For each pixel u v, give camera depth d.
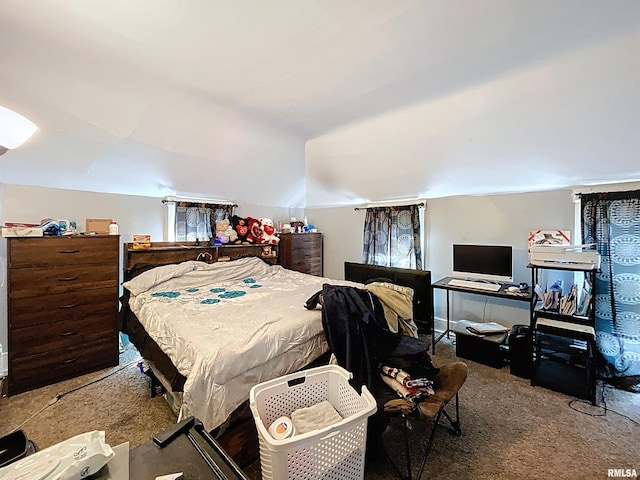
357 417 1.27
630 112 1.93
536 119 2.18
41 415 2.13
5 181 2.67
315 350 2.06
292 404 1.56
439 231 3.77
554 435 1.94
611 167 2.47
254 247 4.27
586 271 2.45
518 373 2.71
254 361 1.71
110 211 3.29
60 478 0.66
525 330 2.81
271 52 1.59
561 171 2.66
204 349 1.66
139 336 2.47
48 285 2.53
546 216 3.01
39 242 2.48
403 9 1.29
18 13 1.32
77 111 2.08
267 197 4.45
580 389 2.35
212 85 1.93
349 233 4.67
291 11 1.29
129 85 1.91
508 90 1.97
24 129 1.35
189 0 1.23
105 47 1.55
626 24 1.40
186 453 0.80
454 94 2.05
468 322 3.26
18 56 1.62
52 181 2.84
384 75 1.82
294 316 2.14
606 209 2.62
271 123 2.56
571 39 1.50
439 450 1.82
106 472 0.72
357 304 1.99
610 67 1.69
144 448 0.81
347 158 3.34
